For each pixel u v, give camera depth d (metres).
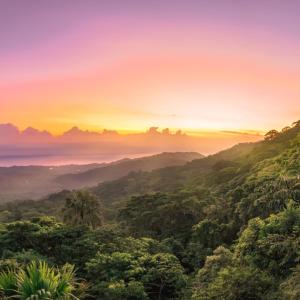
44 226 54.56
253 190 61.94
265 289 29.97
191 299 33.78
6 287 15.35
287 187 50.94
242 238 39.94
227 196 71.06
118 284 35.56
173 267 40.62
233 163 129.12
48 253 50.22
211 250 54.12
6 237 50.28
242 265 36.56
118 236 52.59
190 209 70.75
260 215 50.91
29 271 15.34
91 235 51.41
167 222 70.81
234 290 29.12
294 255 33.28
